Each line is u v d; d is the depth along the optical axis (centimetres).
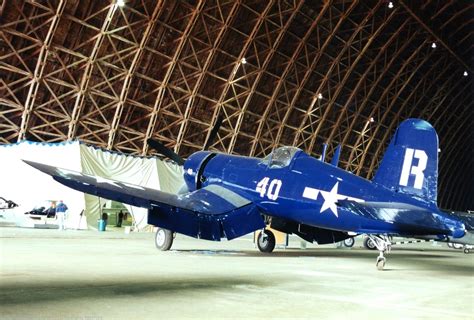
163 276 563
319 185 880
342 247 1667
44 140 2273
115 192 793
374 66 3206
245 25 2555
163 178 2209
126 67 2367
